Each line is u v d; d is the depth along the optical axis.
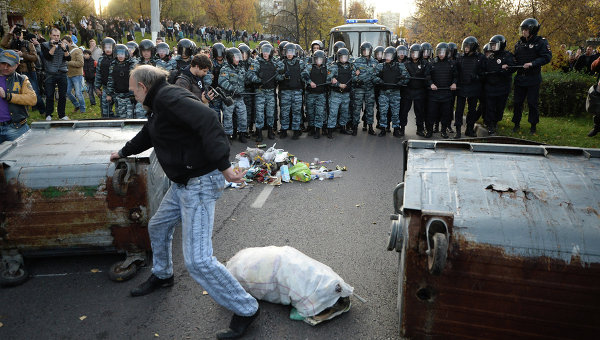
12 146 3.85
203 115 2.54
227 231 4.60
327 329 3.01
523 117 10.89
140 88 2.71
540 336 2.41
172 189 3.10
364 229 4.68
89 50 12.41
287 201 5.49
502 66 8.62
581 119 10.98
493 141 3.84
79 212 3.55
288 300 3.15
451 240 2.37
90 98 12.61
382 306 3.29
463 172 2.81
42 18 27.70
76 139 4.05
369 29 13.67
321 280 3.07
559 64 14.02
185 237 2.76
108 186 3.54
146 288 3.41
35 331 2.97
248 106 9.23
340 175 6.54
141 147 3.33
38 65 11.46
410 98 9.28
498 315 2.44
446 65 8.84
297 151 8.05
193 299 3.36
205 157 2.70
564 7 13.48
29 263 3.88
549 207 2.45
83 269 3.79
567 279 2.27
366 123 9.99
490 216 2.42
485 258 2.35
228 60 7.99
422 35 16.38
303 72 8.84
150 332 2.98
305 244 4.31
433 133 9.86
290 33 31.62
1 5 24.62
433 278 2.47
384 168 7.02
